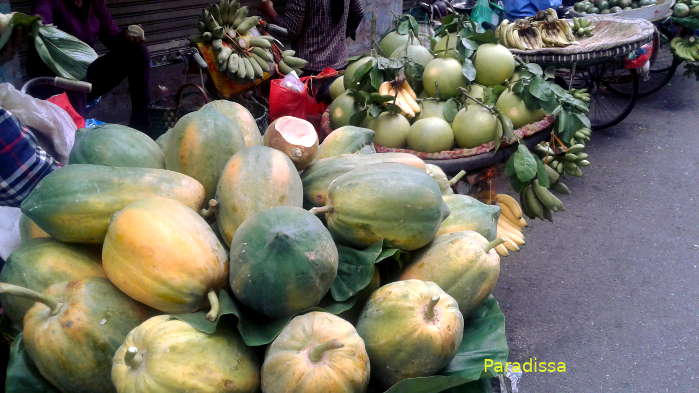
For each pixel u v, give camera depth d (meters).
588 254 4.55
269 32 5.00
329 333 1.28
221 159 1.66
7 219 1.78
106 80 3.82
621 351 3.54
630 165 6.08
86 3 4.23
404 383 1.30
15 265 1.44
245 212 1.50
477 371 1.46
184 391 1.21
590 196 5.46
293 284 1.29
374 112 3.55
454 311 1.43
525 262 4.46
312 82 4.32
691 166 6.03
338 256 1.49
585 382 3.31
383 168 1.62
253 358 1.34
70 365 1.31
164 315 1.33
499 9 6.33
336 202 1.59
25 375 1.41
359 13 5.63
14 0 4.66
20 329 1.53
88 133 1.70
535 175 3.73
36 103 2.28
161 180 1.53
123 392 1.23
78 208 1.43
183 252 1.33
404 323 1.35
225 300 1.34
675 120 7.25
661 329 3.73
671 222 5.00
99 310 1.34
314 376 1.22
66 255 1.47
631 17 6.63
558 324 3.78
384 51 4.41
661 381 3.33
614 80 7.18
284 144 1.81
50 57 3.32
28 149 1.83
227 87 3.85
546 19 5.40
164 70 5.54
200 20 3.81
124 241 1.33
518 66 3.95
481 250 1.61
